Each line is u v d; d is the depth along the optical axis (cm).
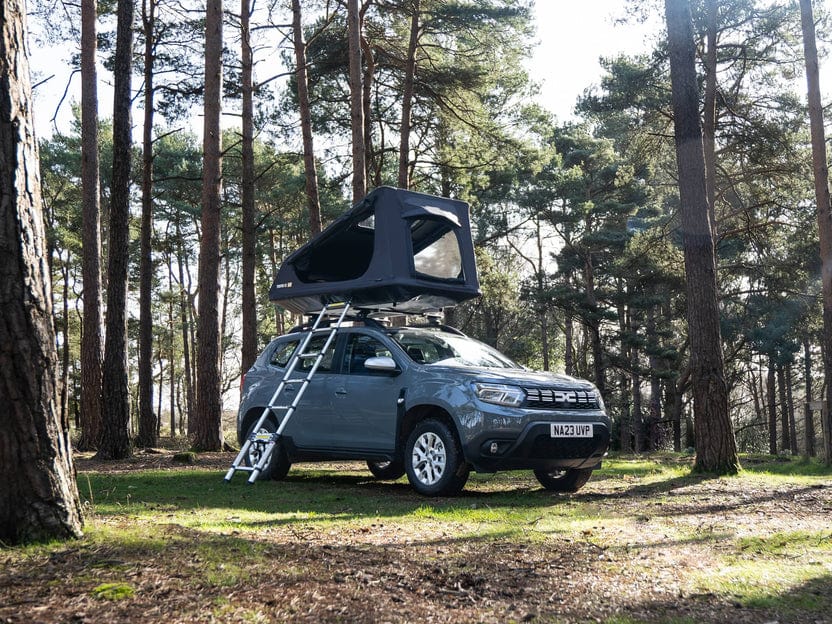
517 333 4894
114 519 576
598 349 3978
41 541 427
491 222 4109
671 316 3928
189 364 5344
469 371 871
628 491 952
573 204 3962
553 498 866
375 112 2839
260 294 5241
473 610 371
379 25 2500
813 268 2948
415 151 2845
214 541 461
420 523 632
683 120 1188
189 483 993
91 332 1866
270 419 1044
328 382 979
